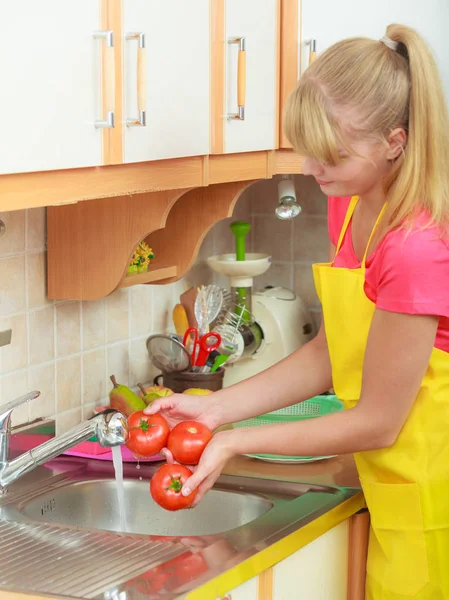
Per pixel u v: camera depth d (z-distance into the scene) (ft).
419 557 5.38
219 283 8.79
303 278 9.00
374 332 4.92
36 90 4.31
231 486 6.18
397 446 5.29
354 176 4.88
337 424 5.02
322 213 8.84
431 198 4.80
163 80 5.28
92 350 7.01
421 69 4.80
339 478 6.28
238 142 6.17
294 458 6.66
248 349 8.14
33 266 6.34
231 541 5.12
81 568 4.79
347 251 5.51
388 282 4.83
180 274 6.96
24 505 5.82
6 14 4.10
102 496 6.29
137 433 5.24
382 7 6.86
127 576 4.67
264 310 8.29
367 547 6.06
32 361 6.41
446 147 4.85
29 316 6.35
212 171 5.98
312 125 4.71
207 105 5.77
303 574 5.45
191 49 5.55
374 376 4.96
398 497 5.34
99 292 6.32
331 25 6.80
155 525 6.30
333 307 5.35
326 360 5.86
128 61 4.96
